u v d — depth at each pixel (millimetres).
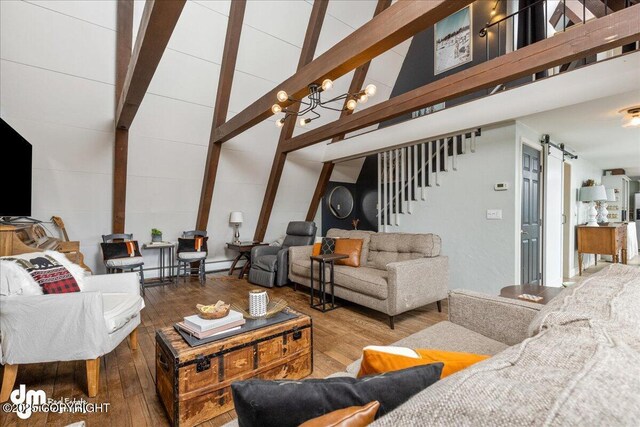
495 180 3391
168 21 1831
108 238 4191
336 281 3469
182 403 1500
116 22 3293
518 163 3262
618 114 2955
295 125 5434
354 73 5246
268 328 1829
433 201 4031
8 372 1780
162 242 4809
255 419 670
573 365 493
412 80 5555
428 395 453
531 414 364
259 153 5293
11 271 1839
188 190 4969
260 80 4465
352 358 2279
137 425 1572
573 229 4949
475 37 4527
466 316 1641
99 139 3879
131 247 4043
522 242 3408
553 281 4062
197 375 1545
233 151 4988
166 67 3750
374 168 6945
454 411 399
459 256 3740
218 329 1722
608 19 1971
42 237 3344
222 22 3781
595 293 1048
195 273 5426
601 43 1991
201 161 4816
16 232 2520
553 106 2787
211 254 5703
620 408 367
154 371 2098
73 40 3160
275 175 5469
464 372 507
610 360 493
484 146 3486
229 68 4027
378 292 2918
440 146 4168
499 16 4195
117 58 3436
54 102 3393
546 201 3836
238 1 3652
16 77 3094
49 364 2199
